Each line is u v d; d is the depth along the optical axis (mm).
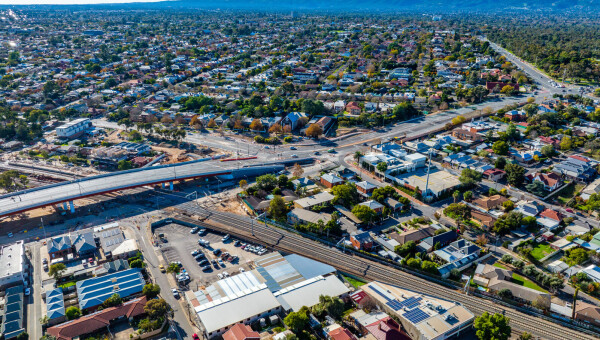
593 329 141750
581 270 168875
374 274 171875
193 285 165000
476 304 154625
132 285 159625
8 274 162375
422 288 163500
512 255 183750
